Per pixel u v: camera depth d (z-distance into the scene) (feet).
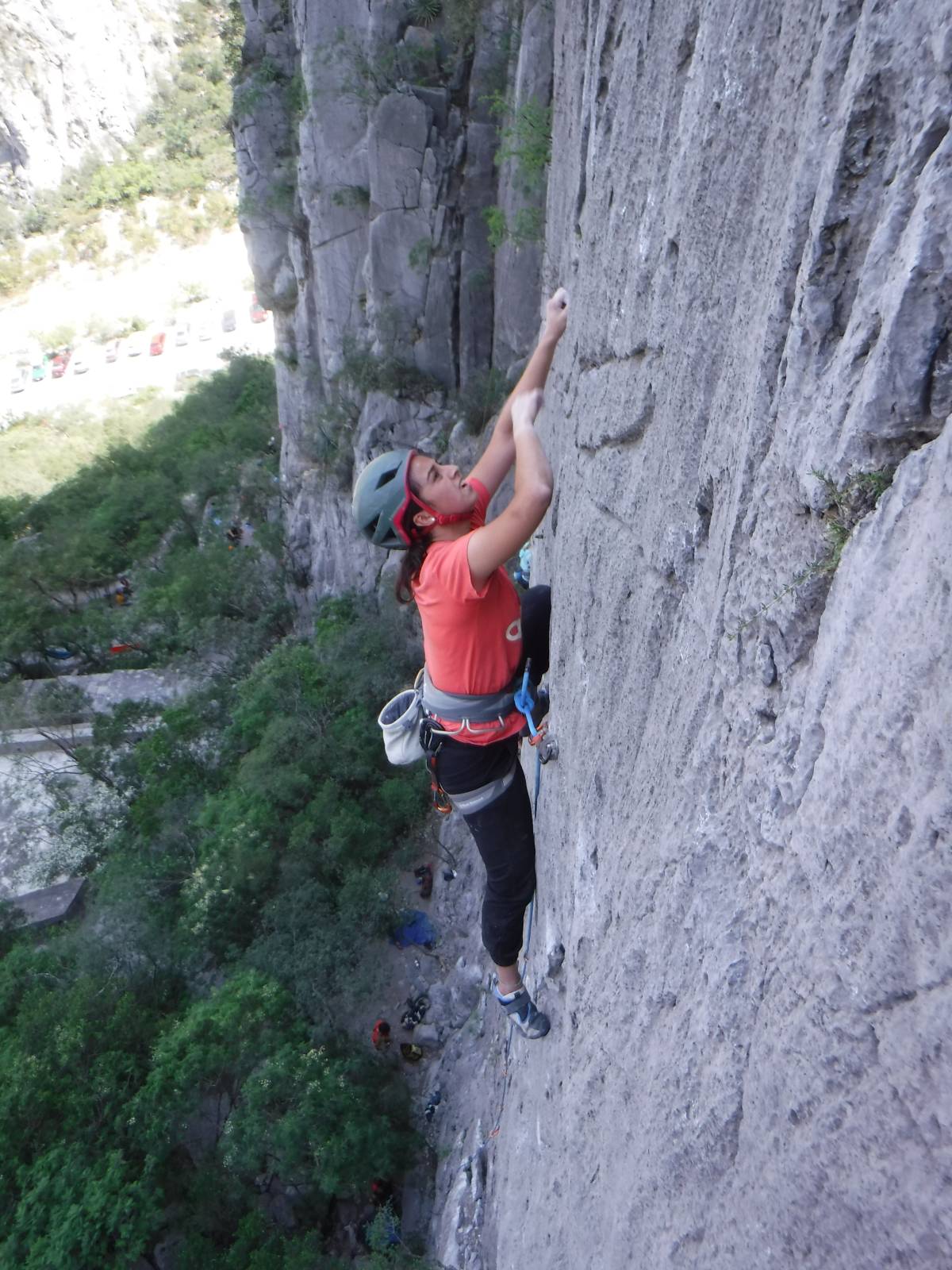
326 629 80.02
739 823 6.68
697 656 8.04
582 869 12.99
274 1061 45.19
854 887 4.91
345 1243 45.01
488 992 49.03
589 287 13.62
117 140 211.20
